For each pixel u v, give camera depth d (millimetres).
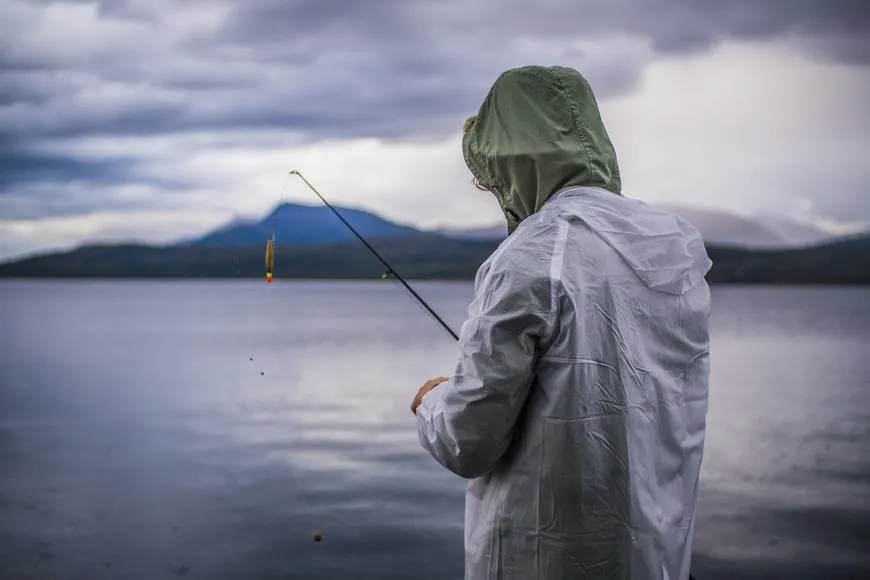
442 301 62250
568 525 1441
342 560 5230
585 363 1433
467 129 1742
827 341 24484
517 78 1588
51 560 5176
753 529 5754
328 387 14562
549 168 1545
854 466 7641
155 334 29219
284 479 7379
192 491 6945
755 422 10023
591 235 1479
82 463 8008
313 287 120938
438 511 6363
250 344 24750
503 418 1444
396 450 8773
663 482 1500
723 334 28094
